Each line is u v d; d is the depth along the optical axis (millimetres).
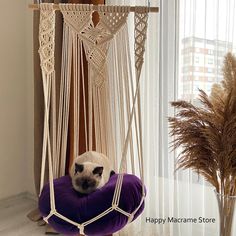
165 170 1913
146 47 1875
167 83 1851
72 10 1425
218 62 1655
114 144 1893
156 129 1929
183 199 1869
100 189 1544
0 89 2615
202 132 1096
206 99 1141
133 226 2051
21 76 2760
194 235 1887
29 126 2820
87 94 2041
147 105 1923
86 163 1622
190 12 1739
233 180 1135
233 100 1042
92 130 1989
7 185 2744
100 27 1460
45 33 1381
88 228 1438
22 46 2740
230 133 1049
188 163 1167
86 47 1562
